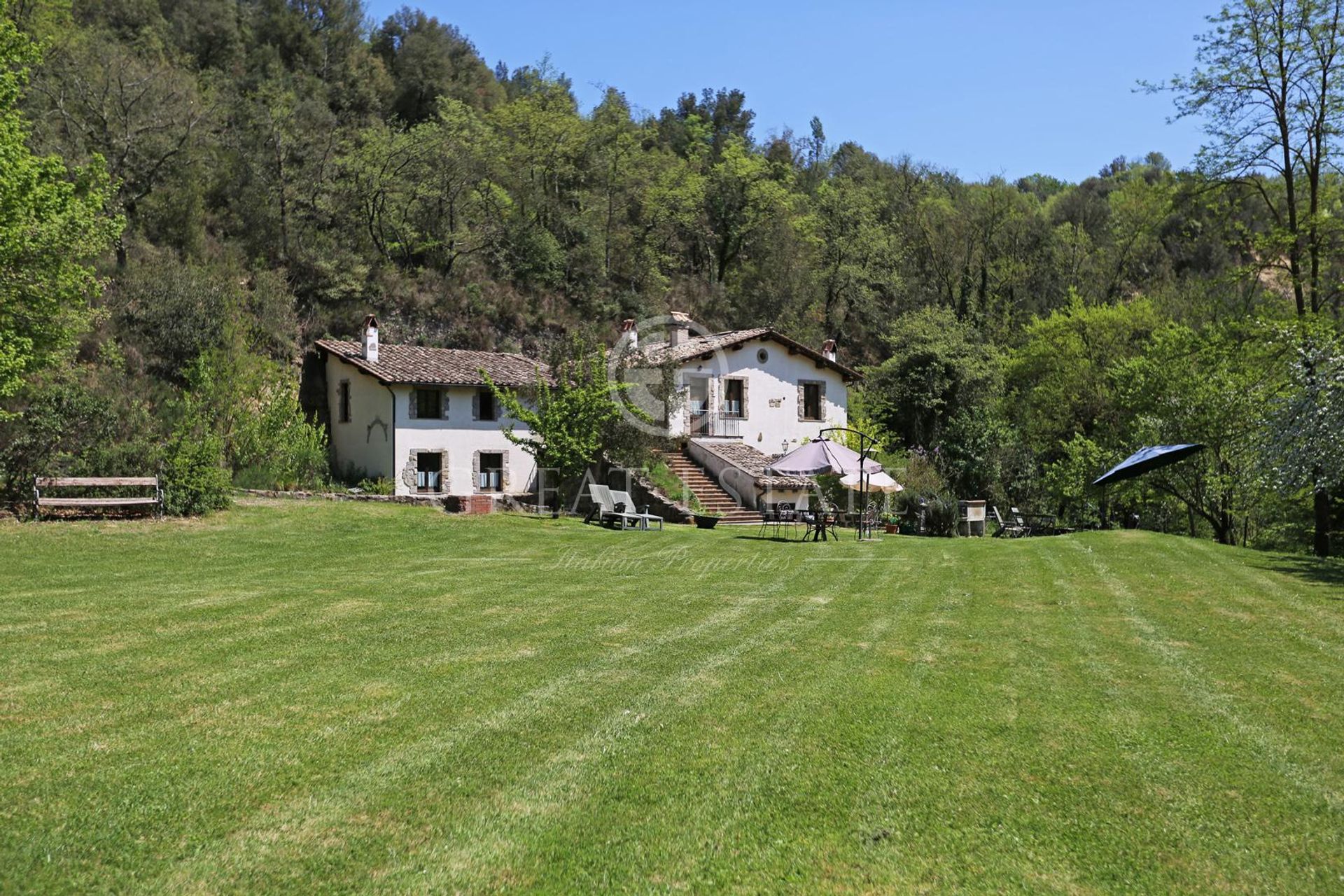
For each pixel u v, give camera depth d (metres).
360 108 53.53
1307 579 13.79
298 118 41.44
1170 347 26.78
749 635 9.35
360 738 6.04
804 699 7.08
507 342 36.97
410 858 4.48
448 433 27.58
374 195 37.78
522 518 21.80
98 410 18.84
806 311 48.00
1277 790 5.50
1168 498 27.45
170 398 25.25
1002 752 6.03
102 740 5.90
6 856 4.37
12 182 16.53
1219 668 8.37
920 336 39.84
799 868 4.49
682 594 11.83
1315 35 21.38
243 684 7.21
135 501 17.61
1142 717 6.82
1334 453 18.42
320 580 12.52
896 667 8.12
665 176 49.25
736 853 4.62
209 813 4.89
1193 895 4.33
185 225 31.69
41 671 7.52
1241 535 27.98
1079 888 4.37
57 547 14.82
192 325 26.95
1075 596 12.12
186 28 48.22
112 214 27.98
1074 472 29.89
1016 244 54.44
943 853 4.67
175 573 12.98
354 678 7.45
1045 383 40.59
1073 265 54.28
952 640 9.29
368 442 27.98
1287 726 6.68
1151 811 5.20
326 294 33.88
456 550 16.31
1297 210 23.31
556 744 6.01
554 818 4.95
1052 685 7.64
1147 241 52.00
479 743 5.99
